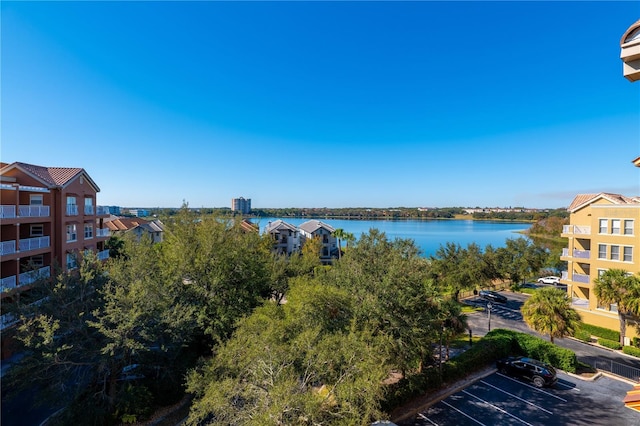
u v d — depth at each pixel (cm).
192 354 1861
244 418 1102
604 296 2423
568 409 1762
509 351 2414
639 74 457
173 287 1934
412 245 2020
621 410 1752
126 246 2248
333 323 1566
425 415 1714
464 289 3872
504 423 1644
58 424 1491
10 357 2128
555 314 2269
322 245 6469
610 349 2561
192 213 2369
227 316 2003
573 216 3394
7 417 1647
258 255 2822
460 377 2094
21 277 2345
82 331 1534
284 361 1227
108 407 1562
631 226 2722
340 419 1105
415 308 1764
